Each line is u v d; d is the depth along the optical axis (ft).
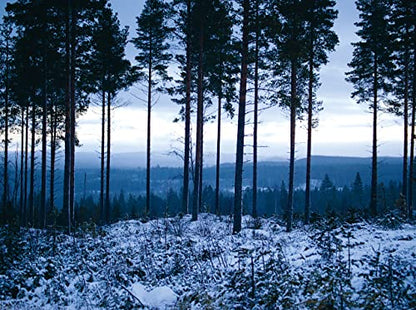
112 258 37.96
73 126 57.36
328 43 65.87
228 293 24.86
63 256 39.83
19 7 57.16
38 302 27.58
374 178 73.51
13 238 40.57
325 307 19.25
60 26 56.03
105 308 25.77
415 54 68.69
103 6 56.24
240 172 52.29
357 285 21.95
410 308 18.39
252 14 51.78
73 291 29.43
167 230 54.49
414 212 74.90
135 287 30.01
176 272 33.83
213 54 68.90
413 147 71.36
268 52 57.06
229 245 41.93
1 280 29.89
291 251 34.91
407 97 73.36
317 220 48.85
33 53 62.64
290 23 56.03
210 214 74.18
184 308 24.04
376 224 49.24
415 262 23.95
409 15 67.92
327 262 26.45
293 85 59.21
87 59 57.57
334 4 63.67
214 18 61.57
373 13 72.43
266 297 22.20
